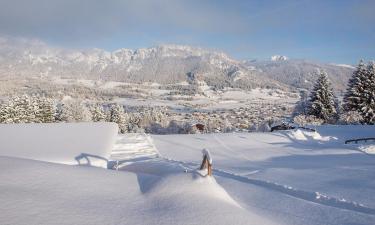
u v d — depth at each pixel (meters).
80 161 11.02
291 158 16.14
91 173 6.68
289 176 10.23
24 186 5.42
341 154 17.14
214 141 22.34
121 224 4.27
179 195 5.32
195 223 4.39
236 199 6.52
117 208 4.85
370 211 6.54
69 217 4.34
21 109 53.22
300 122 42.53
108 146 13.64
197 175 6.05
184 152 18.41
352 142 21.91
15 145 13.59
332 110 46.22
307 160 15.19
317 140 23.64
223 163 14.63
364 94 42.69
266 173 10.80
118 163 12.08
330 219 5.38
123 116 64.62
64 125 21.84
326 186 8.73
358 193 7.93
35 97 56.62
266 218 5.23
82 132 18.23
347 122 41.19
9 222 4.01
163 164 10.59
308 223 5.16
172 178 6.02
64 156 11.40
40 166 6.70
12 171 6.13
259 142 22.28
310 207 6.02
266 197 6.69
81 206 4.78
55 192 5.29
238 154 17.84
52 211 4.48
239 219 4.62
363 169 11.56
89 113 66.69
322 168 11.90
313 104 46.25
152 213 4.71
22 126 20.55
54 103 62.75
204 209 4.82
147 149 18.58
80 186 5.72
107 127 21.00
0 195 4.84
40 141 14.70
